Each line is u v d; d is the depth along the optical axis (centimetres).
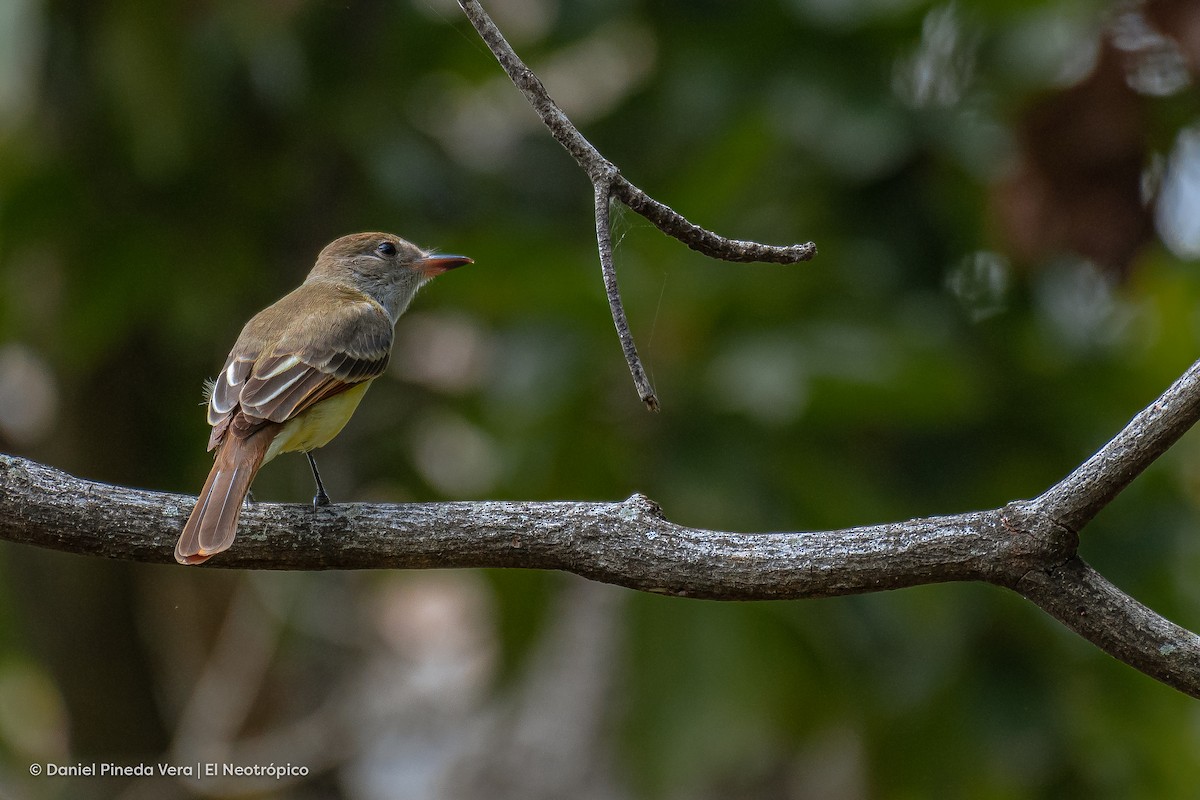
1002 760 1127
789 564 630
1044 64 1209
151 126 1167
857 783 1265
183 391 1416
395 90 1312
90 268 1248
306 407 841
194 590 1507
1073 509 606
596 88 1480
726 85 1217
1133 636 605
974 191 1220
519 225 1260
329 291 983
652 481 1085
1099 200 1066
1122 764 1151
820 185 1210
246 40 1177
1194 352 1262
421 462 1379
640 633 1080
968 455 1181
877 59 1220
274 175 1302
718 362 1075
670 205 1113
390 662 1667
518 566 664
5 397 1496
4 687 1612
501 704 1191
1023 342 1211
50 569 1429
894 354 1045
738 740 1055
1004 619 1152
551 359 1107
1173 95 1072
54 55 1222
